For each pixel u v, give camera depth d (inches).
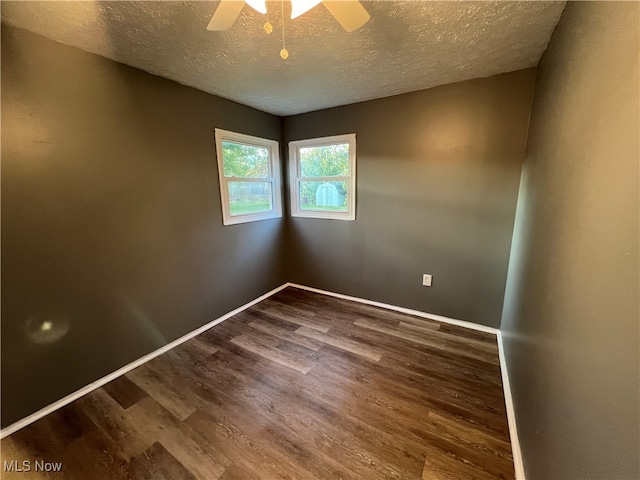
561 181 43.1
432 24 55.8
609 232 25.8
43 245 62.1
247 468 51.7
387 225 111.3
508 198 88.0
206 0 47.8
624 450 20.7
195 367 80.8
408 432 58.6
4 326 58.1
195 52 66.4
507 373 72.8
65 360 67.4
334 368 79.7
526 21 54.3
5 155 55.6
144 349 84.0
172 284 90.4
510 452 54.0
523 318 61.5
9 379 59.4
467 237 96.7
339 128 113.9
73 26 55.1
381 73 80.7
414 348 88.8
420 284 108.7
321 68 76.5
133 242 78.9
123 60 70.7
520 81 80.4
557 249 42.1
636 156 21.7
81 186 67.1
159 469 51.7
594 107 32.2
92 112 67.6
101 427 60.8
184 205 91.8
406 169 102.9
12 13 50.5
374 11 51.4
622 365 21.8
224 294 109.7
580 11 40.0
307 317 110.9
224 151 105.8
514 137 84.0
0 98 54.1
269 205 130.5
